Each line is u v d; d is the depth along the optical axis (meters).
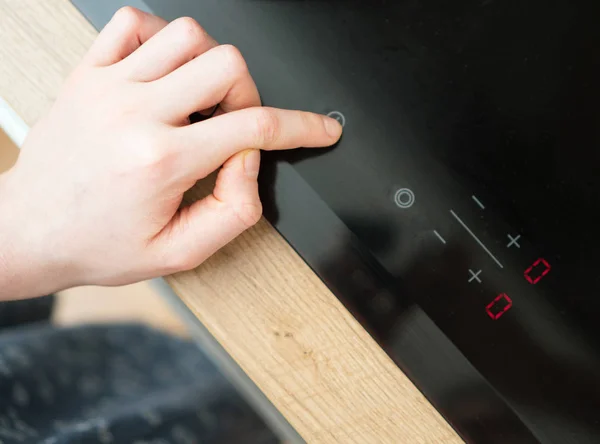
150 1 0.45
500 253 0.41
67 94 0.43
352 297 0.43
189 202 0.44
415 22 0.42
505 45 0.42
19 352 1.00
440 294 0.41
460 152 0.41
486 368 0.41
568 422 0.41
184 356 1.10
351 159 0.42
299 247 0.43
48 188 0.43
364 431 0.44
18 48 0.45
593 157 0.40
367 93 0.42
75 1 0.45
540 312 0.40
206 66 0.39
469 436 0.42
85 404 1.00
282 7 0.43
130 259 0.43
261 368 0.44
